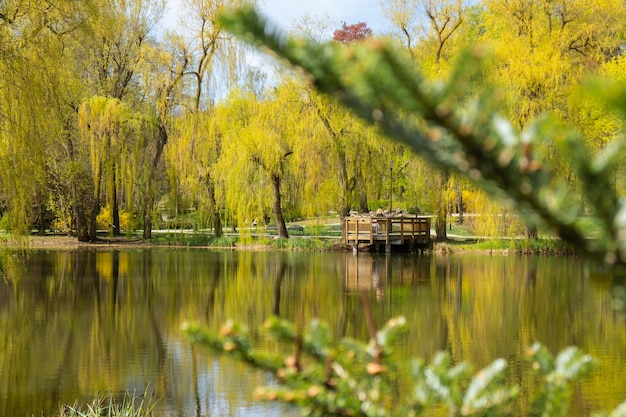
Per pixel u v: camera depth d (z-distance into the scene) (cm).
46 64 1036
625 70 2114
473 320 1172
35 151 1016
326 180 2434
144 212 2941
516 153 81
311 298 1429
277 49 82
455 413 120
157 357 923
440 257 2291
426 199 2620
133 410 691
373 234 2511
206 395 750
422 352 934
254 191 2611
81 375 837
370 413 120
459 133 80
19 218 1041
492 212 2238
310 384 125
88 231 2928
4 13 990
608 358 884
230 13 82
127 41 3008
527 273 1808
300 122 2405
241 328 128
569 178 1012
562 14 2327
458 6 2583
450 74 79
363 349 139
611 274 83
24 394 758
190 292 1507
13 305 1328
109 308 1301
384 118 81
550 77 1980
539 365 133
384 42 78
